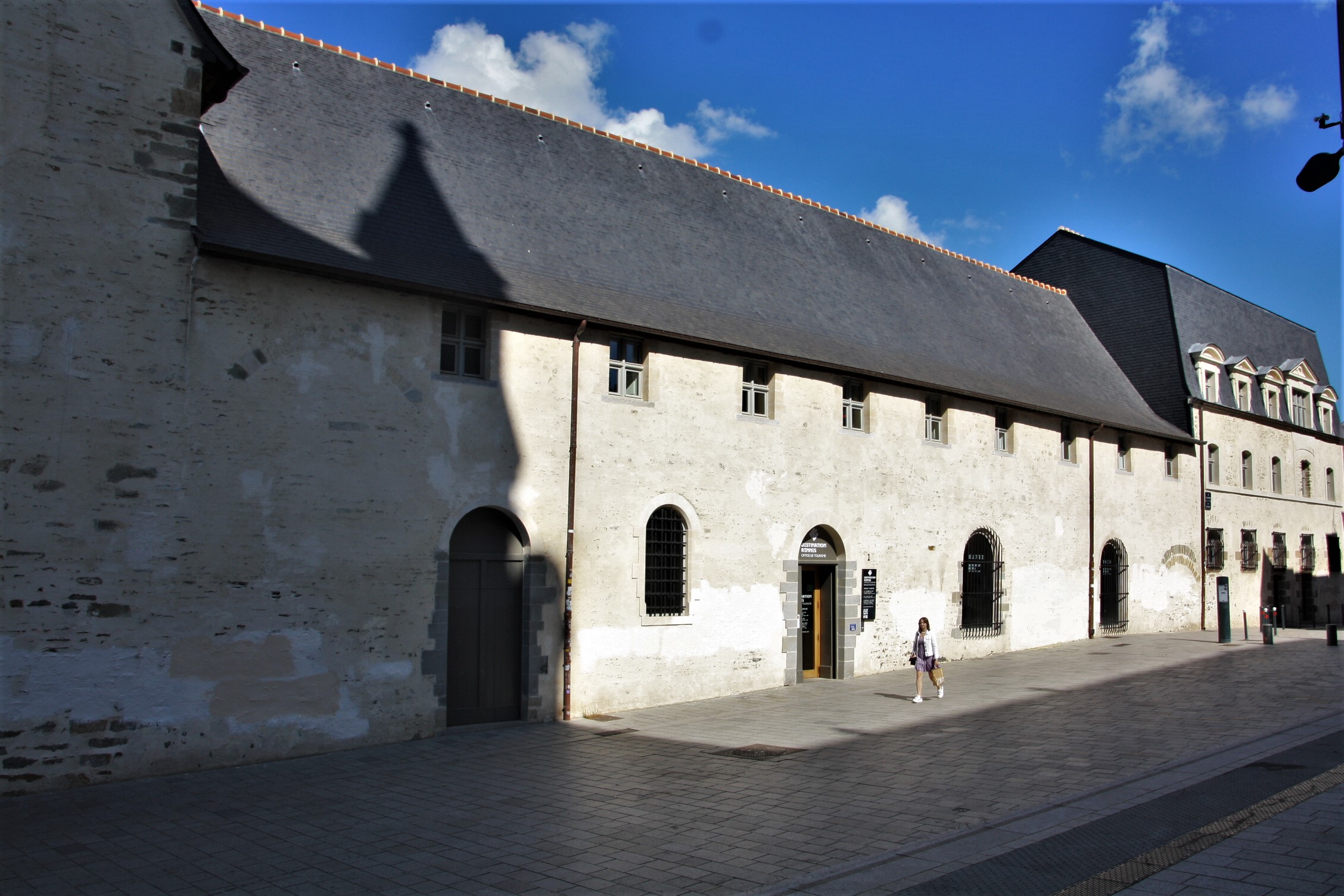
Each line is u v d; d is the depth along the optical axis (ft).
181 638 35.96
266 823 29.45
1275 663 69.36
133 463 35.27
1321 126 22.41
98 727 34.06
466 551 45.14
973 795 32.07
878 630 64.08
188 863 25.66
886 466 65.51
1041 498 79.46
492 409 45.27
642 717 48.01
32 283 33.60
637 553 50.57
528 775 35.73
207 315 37.40
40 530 33.22
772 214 73.31
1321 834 26.37
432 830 28.60
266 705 37.81
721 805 31.30
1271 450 113.29
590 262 54.13
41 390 33.55
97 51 35.55
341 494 40.27
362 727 40.27
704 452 54.19
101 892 23.58
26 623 32.83
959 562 70.95
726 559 55.01
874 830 28.09
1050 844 26.12
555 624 46.98
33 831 28.55
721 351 55.16
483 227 50.49
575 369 48.21
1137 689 57.00
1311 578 119.44
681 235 63.05
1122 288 106.32
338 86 51.26
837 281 73.00
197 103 37.68
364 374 41.34
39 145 34.09
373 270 41.60
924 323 77.87
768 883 23.67
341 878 24.49
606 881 24.07
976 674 64.23
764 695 54.95
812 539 60.95
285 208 42.50
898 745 40.88
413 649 41.93
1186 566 96.94
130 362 35.45
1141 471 92.22
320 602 39.40
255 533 37.91
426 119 54.03
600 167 62.13
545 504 46.85
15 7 34.01
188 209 37.19
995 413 75.61
